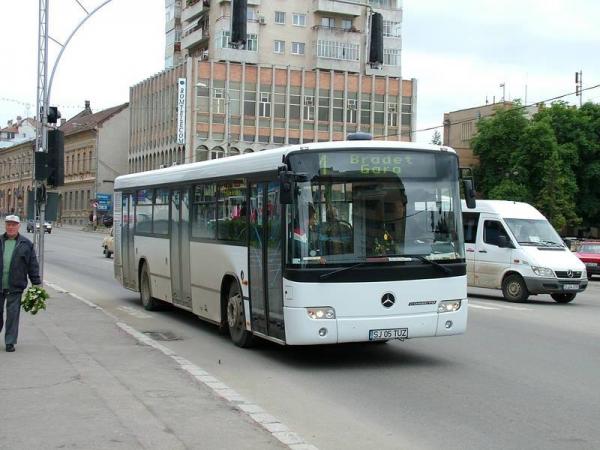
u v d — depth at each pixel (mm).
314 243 9484
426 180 10062
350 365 10109
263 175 10461
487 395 8305
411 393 8398
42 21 18812
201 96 68125
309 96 71625
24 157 103688
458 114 80625
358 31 77500
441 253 9977
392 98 74250
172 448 5949
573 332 13508
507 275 19984
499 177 56406
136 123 81125
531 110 73750
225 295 12086
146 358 10031
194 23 79938
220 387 8406
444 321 9922
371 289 9586
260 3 75062
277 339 9992
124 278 17984
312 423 7039
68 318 13984
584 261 31844
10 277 10219
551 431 6797
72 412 7000
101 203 80312
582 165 55719
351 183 9703
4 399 7484
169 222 14555
